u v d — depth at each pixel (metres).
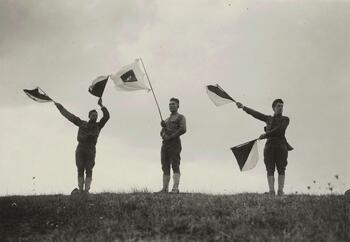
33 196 15.70
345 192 14.38
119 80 16.48
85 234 12.00
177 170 15.89
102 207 13.48
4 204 14.04
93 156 16.06
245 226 11.72
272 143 15.23
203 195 14.73
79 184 15.84
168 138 15.91
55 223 12.79
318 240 10.98
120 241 11.36
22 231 12.42
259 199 13.70
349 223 11.73
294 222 11.96
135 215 12.77
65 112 16.17
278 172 15.28
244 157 15.48
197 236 11.57
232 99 15.69
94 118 16.19
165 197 14.21
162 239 11.38
